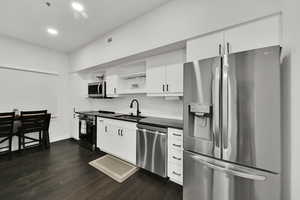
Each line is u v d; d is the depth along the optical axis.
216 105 1.42
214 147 1.44
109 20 2.63
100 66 3.62
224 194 1.38
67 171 2.46
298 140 1.18
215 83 1.43
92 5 2.20
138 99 3.32
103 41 3.24
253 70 1.23
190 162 1.65
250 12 1.51
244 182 1.28
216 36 1.76
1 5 2.16
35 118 3.35
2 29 2.95
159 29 2.24
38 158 2.99
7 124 2.90
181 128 1.95
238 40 1.61
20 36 3.29
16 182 2.13
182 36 1.99
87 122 3.64
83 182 2.14
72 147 3.70
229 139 1.35
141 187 2.04
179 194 1.91
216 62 1.42
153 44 2.32
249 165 1.26
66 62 4.48
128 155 2.69
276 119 1.15
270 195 1.17
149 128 2.31
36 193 1.89
